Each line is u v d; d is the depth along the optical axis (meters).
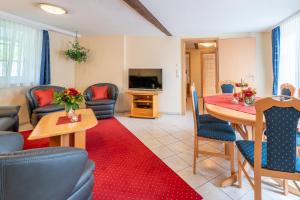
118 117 4.76
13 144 1.63
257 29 4.37
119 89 5.24
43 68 4.32
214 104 2.30
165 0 2.75
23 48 3.91
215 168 2.22
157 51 5.16
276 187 1.84
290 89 2.53
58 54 4.83
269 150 1.32
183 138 3.24
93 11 3.29
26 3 2.99
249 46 4.55
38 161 0.81
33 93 3.80
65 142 2.30
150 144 2.97
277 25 4.06
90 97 4.67
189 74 8.05
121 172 2.13
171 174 2.09
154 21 3.70
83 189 1.25
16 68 3.82
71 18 3.69
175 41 5.07
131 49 5.23
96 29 4.55
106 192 1.77
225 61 4.71
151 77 4.98
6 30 3.58
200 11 3.19
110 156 2.54
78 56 4.86
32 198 0.89
